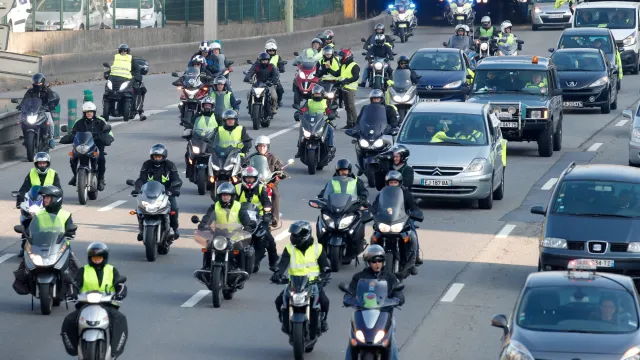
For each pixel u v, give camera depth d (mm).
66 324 42625
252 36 180750
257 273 61531
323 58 115688
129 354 47031
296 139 106875
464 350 47844
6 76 125625
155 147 65062
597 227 56188
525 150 104188
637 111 94562
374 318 41094
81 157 78438
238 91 138125
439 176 77062
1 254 65062
